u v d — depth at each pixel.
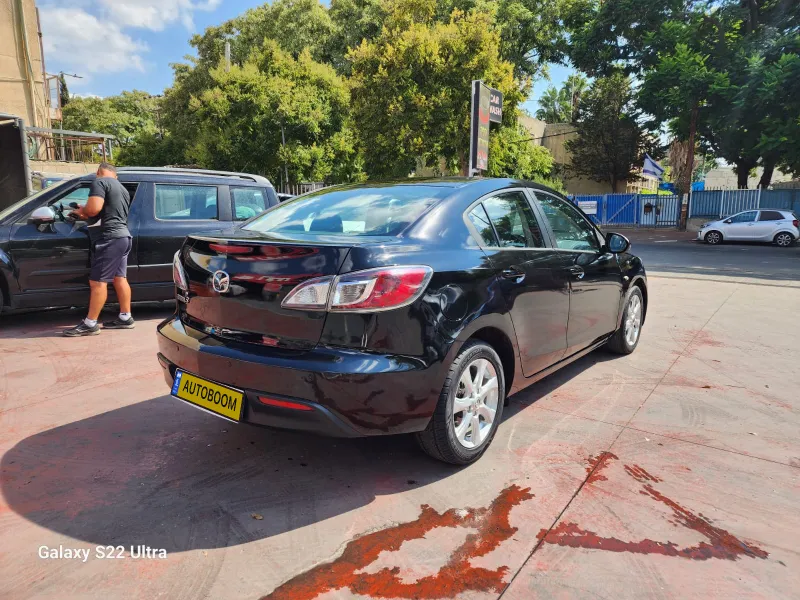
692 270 11.71
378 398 2.36
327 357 2.32
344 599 1.89
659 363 4.73
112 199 5.32
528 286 3.15
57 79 26.33
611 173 39.34
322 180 26.67
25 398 3.75
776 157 24.30
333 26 32.34
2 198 10.83
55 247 5.56
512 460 2.93
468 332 2.67
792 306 7.39
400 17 25.14
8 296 5.45
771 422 3.46
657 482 2.71
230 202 6.63
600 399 3.85
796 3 22.52
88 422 3.37
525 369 3.26
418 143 22.41
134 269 5.98
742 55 21.72
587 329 4.00
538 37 31.72
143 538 2.21
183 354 2.71
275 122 24.48
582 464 2.89
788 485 2.68
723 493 2.61
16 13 19.72
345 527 2.31
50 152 21.89
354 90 23.72
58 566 2.03
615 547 2.19
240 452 3.00
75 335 5.38
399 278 2.40
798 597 1.92
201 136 26.22
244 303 2.52
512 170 28.38
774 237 19.41
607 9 26.66
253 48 32.19
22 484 2.62
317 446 3.09
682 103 23.19
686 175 26.98
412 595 1.91
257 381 2.41
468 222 2.97
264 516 2.38
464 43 22.16
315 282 2.34
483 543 2.21
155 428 3.29
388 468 2.84
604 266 4.22
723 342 5.45
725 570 2.06
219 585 1.95
